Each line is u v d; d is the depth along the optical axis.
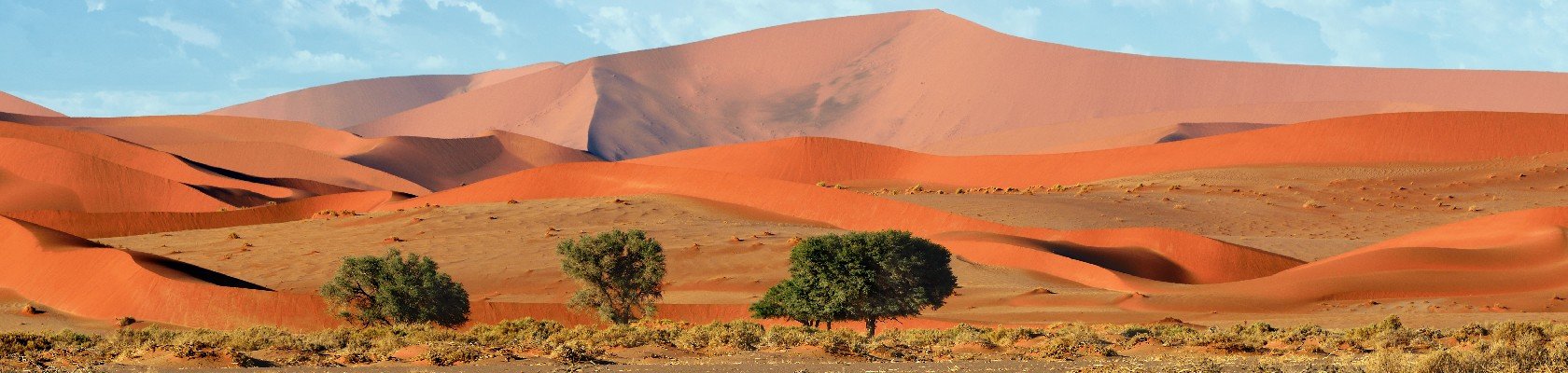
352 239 91.75
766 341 25.67
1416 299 57.94
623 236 51.19
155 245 92.00
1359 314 53.16
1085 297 59.59
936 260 41.88
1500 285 59.78
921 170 155.50
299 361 22.53
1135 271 73.88
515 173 121.75
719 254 77.12
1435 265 63.84
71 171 140.00
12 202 133.12
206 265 82.00
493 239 88.81
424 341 25.84
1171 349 26.61
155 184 140.88
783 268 73.31
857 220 96.31
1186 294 59.84
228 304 50.59
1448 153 137.50
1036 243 77.31
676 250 78.38
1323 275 63.47
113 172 141.00
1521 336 28.83
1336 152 139.75
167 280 52.53
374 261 48.25
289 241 92.38
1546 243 65.75
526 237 88.75
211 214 111.38
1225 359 24.33
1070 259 70.31
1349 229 105.25
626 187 114.56
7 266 60.91
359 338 26.05
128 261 55.47
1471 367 18.50
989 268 71.62
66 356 22.72
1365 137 141.00
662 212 100.38
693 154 164.00
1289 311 56.34
